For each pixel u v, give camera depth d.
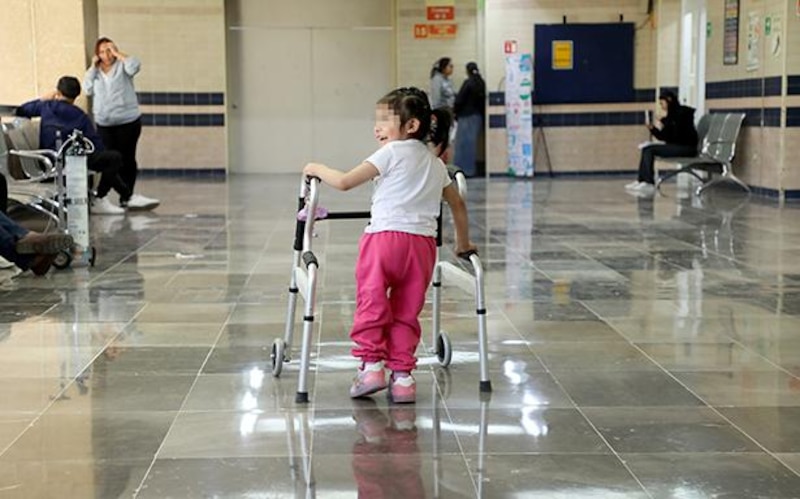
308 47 18.16
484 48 17.12
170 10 17.19
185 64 17.30
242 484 3.38
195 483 3.38
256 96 18.20
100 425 3.98
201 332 5.55
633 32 16.48
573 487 3.35
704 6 15.16
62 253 7.43
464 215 4.51
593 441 3.81
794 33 11.98
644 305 6.25
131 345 5.26
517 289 6.77
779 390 4.47
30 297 6.48
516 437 3.85
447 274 4.81
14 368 4.82
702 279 7.11
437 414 4.13
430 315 6.01
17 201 8.66
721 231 9.59
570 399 4.34
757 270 7.46
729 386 4.53
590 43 16.45
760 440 3.81
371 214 4.36
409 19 17.28
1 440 3.81
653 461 3.59
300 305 6.24
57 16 12.09
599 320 5.84
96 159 10.41
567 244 8.83
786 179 12.20
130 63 11.31
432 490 3.33
